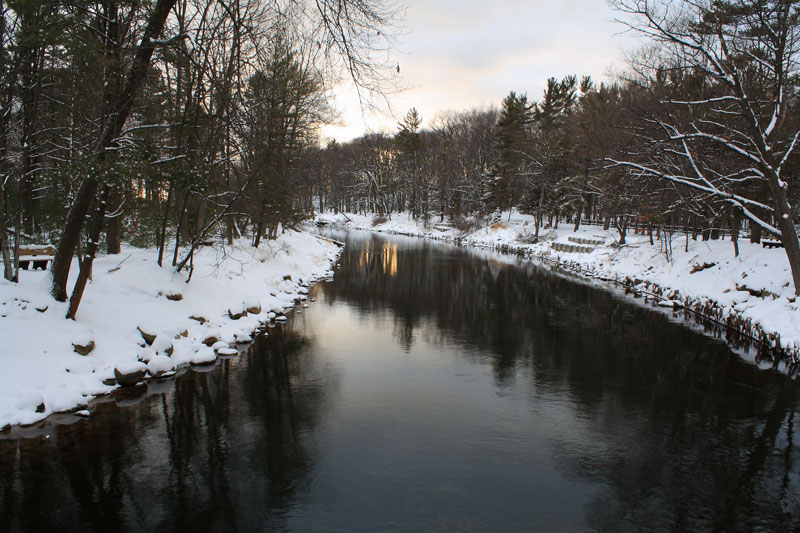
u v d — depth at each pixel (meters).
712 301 17.33
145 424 8.14
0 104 10.66
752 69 16.03
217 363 11.38
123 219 16.97
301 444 7.67
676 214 27.95
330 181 76.56
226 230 23.09
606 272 27.55
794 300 13.70
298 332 14.50
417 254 38.69
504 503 6.20
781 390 10.44
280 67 17.64
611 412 9.22
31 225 15.39
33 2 8.09
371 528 5.64
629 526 5.80
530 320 16.77
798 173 18.69
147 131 12.58
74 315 10.13
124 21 9.60
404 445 7.71
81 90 10.70
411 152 67.75
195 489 6.36
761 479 6.93
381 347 13.24
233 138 13.91
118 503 6.02
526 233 45.75
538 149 44.25
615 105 26.48
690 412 9.26
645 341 14.20
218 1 8.63
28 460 6.89
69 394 8.46
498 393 10.08
